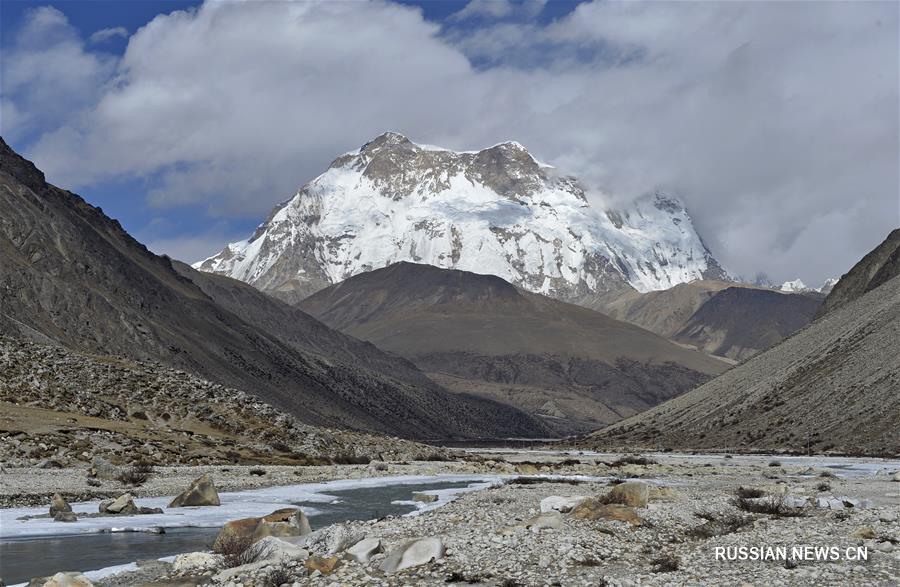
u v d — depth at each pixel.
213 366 168.00
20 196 160.38
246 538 35.03
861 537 32.25
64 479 59.59
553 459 136.75
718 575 26.39
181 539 40.53
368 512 52.31
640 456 139.62
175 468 70.75
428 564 29.25
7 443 67.69
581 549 30.80
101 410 84.00
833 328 183.12
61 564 34.12
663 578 26.08
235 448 85.56
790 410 158.50
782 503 45.19
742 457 129.12
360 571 28.59
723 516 41.19
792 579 25.53
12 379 83.06
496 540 32.69
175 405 92.06
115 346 142.88
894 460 112.88
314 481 73.62
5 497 51.16
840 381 154.62
